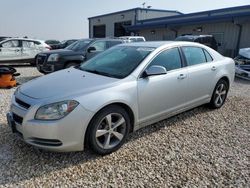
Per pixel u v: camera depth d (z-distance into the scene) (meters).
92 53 9.68
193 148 3.85
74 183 2.95
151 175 3.13
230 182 3.04
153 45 4.50
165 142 4.02
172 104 4.41
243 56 10.98
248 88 8.80
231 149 3.85
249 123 4.98
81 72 4.18
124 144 3.90
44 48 14.79
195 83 4.79
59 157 3.47
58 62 9.06
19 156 3.46
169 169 3.27
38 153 3.54
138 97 3.79
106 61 4.41
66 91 3.35
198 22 21.34
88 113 3.24
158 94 4.08
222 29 20.33
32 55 14.48
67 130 3.14
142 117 3.95
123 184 2.95
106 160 3.44
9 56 13.93
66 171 3.17
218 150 3.81
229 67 5.74
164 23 24.67
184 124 4.80
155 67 3.89
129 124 3.79
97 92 3.38
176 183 2.99
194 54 4.97
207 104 5.65
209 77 5.15
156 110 4.13
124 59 4.25
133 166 3.32
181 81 4.46
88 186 2.90
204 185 2.97
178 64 4.54
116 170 3.22
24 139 3.30
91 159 3.45
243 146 3.97
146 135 4.25
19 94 3.53
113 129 3.58
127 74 3.84
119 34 35.59
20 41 14.21
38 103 3.17
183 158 3.55
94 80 3.69
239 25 18.69
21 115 3.26
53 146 3.16
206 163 3.44
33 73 11.35
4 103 5.97
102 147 3.49
